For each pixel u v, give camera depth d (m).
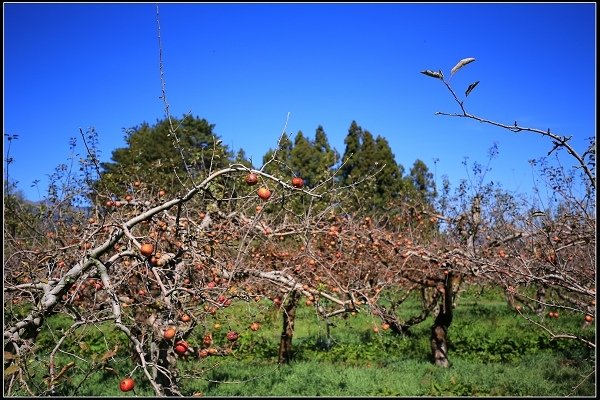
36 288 3.64
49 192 6.48
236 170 3.55
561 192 5.22
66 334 3.35
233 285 5.31
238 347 9.50
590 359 7.92
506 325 12.17
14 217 6.95
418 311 14.80
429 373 8.04
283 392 6.81
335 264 7.39
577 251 6.15
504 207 7.96
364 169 28.00
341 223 7.66
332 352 9.48
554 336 4.52
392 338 10.55
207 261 5.16
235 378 7.50
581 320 11.70
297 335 11.17
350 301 5.57
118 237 3.48
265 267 6.88
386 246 8.01
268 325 11.25
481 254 7.52
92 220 5.46
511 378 7.41
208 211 6.03
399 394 6.75
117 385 6.69
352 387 7.03
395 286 9.15
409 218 9.27
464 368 8.30
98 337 9.59
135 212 5.59
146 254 3.50
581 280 5.54
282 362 8.67
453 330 11.61
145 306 4.66
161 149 14.58
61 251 5.15
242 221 6.25
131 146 8.21
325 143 30.81
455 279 8.44
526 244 6.73
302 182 3.63
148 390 6.32
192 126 17.14
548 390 6.73
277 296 6.66
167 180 8.05
